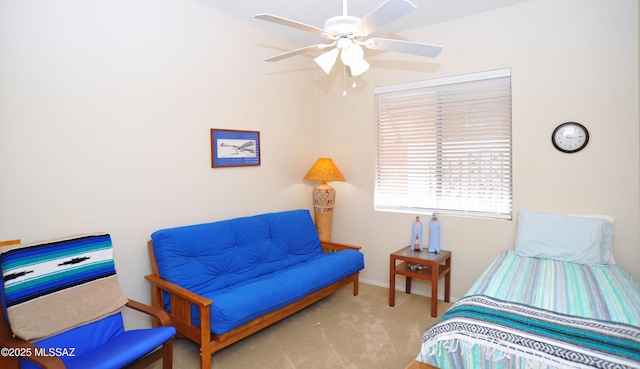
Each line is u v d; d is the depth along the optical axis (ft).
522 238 9.53
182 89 9.38
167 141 9.07
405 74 11.89
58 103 7.06
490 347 4.84
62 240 6.60
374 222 12.85
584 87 9.09
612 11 8.70
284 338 8.69
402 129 12.34
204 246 8.91
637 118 8.53
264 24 11.25
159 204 8.95
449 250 11.25
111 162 7.95
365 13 10.07
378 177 13.05
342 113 13.43
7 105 6.39
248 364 7.55
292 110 13.09
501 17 10.11
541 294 6.40
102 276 6.93
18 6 6.48
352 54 6.34
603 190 8.99
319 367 7.46
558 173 9.53
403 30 11.68
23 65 6.56
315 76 14.11
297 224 11.68
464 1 9.67
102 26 7.72
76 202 7.39
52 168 7.00
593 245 8.61
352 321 9.67
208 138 10.11
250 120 11.39
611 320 5.24
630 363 4.17
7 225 6.45
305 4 9.64
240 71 11.00
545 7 9.49
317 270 9.61
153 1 8.68
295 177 13.33
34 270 6.04
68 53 7.18
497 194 10.70
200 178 9.93
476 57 10.56
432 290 9.95
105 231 7.89
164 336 6.27
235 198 11.00
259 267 9.96
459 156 11.30
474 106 10.92
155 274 8.50
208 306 6.97
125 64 8.15
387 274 12.63
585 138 9.09
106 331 6.63
